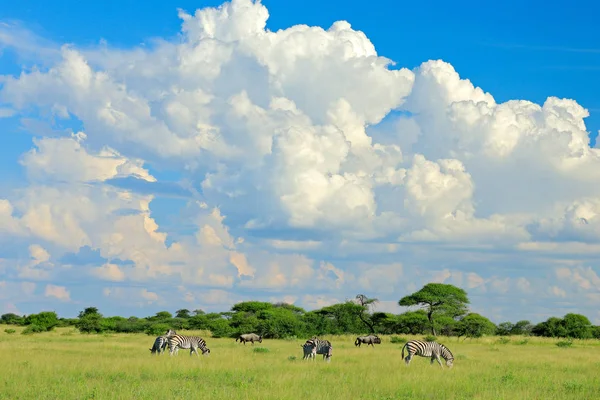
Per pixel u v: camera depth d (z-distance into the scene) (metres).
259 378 22.94
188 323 81.62
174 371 24.66
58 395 17.94
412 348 30.27
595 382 23.61
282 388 20.12
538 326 86.38
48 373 22.88
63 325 95.25
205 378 23.12
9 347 37.31
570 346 57.22
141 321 90.81
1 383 19.83
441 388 21.27
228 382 21.94
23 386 19.30
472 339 69.56
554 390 21.23
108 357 31.45
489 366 30.56
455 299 83.25
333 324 81.00
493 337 74.00
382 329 86.00
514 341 65.38
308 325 73.94
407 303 82.75
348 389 20.70
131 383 21.12
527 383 22.95
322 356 36.53
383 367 28.53
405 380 23.08
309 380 22.67
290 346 48.84
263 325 69.00
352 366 29.00
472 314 75.12
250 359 32.12
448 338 72.50
